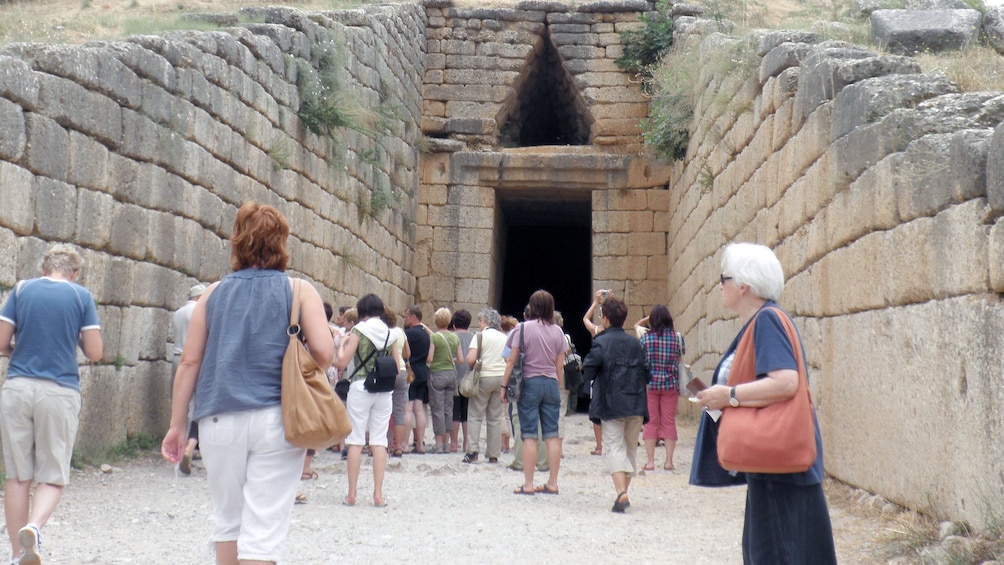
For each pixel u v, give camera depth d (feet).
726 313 41.32
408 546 20.80
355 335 25.40
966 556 16.37
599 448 39.17
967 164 18.28
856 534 20.76
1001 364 16.53
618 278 65.16
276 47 42.47
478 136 66.85
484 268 65.92
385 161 58.29
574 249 91.97
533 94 73.36
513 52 67.21
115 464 29.53
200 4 61.11
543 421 28.81
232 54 38.09
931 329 19.79
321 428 12.64
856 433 24.59
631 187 65.62
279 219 13.76
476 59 67.21
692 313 51.96
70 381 17.84
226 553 12.78
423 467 33.94
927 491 19.81
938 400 19.35
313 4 61.11
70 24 44.65
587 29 66.59
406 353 35.60
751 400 12.40
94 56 28.76
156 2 60.85
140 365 31.81
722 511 25.79
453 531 22.61
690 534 22.59
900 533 19.17
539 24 67.41
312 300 13.41
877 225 23.12
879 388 22.88
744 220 38.34
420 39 65.72
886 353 22.43
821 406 27.89
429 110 67.00
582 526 23.50
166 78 32.96
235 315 13.02
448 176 66.33
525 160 65.72
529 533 22.52
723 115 42.47
